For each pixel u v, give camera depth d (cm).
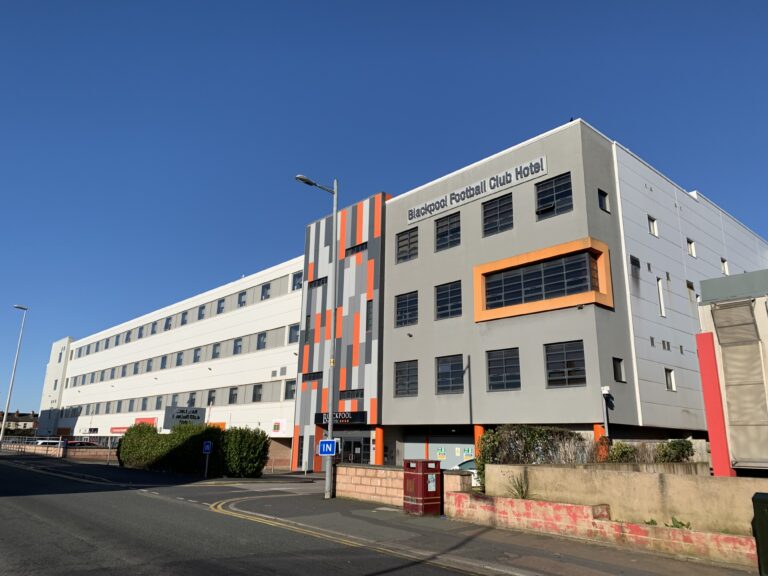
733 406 1218
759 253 3928
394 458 3089
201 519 1342
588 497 1172
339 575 832
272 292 4419
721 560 927
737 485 966
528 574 875
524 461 1526
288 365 4094
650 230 2778
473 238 2819
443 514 1447
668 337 2662
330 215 3781
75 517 1316
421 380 2912
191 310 5419
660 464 1552
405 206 3244
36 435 8450
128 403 6159
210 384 4891
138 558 894
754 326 1225
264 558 926
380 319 3206
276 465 4097
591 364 2247
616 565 923
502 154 2770
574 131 2500
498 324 2617
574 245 2377
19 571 799
